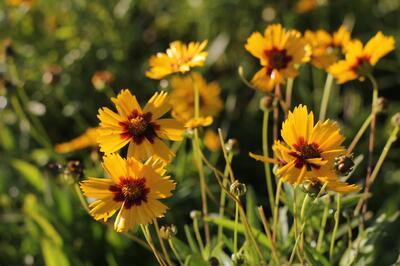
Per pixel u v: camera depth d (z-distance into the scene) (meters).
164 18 1.06
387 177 0.82
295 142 0.51
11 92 0.80
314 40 0.66
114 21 1.00
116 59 0.97
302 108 0.51
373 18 1.03
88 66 0.96
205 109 0.75
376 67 0.97
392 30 1.00
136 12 1.09
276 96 0.62
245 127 0.90
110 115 0.53
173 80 0.75
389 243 0.71
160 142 0.54
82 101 0.92
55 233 0.72
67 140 0.91
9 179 0.83
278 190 0.58
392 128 0.63
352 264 0.60
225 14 1.02
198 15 1.02
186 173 0.78
